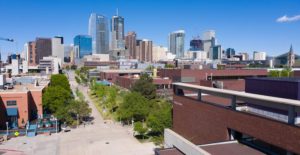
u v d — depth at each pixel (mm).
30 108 64375
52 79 96875
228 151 23000
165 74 125938
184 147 24266
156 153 26047
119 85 140625
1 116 58062
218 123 27922
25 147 45500
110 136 52188
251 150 23078
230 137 26547
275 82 25969
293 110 19656
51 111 70812
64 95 69188
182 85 35938
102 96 95688
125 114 60406
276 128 20391
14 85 80750
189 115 34219
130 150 43750
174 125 38812
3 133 52688
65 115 59875
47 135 53094
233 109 25750
